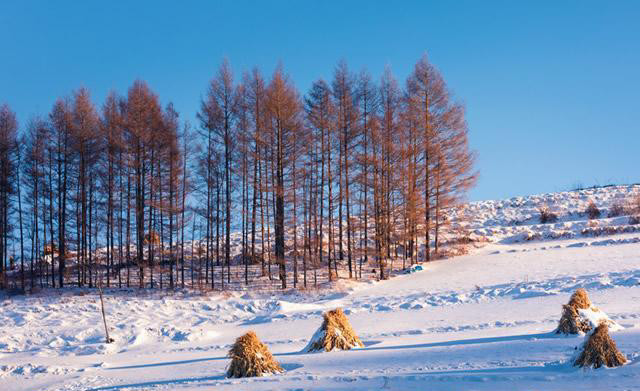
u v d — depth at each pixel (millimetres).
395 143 32750
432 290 26172
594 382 7543
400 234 33250
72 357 19750
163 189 32188
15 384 15102
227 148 34000
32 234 34281
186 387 10625
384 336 16297
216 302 27797
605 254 29500
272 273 34031
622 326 13109
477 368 9281
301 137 31672
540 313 17672
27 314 27156
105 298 29641
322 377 9805
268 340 18578
